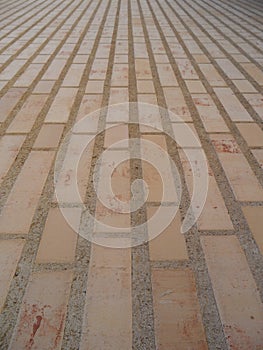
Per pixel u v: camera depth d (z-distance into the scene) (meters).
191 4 7.27
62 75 3.23
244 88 2.98
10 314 1.10
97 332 1.06
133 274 1.24
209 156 1.95
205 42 4.42
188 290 1.18
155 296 1.16
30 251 1.32
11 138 2.12
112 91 2.87
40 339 1.03
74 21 5.60
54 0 7.62
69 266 1.27
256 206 1.57
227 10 6.63
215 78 3.21
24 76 3.19
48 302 1.14
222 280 1.22
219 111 2.54
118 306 1.13
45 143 2.07
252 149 2.03
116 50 4.02
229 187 1.69
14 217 1.48
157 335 1.05
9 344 1.02
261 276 1.24
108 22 5.53
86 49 4.06
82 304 1.13
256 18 5.90
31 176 1.75
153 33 4.84
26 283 1.20
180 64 3.58
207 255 1.32
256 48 4.18
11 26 5.19
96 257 1.30
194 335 1.05
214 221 1.48
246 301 1.15
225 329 1.07
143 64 3.56
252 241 1.38
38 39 4.49
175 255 1.32
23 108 2.54
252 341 1.03
